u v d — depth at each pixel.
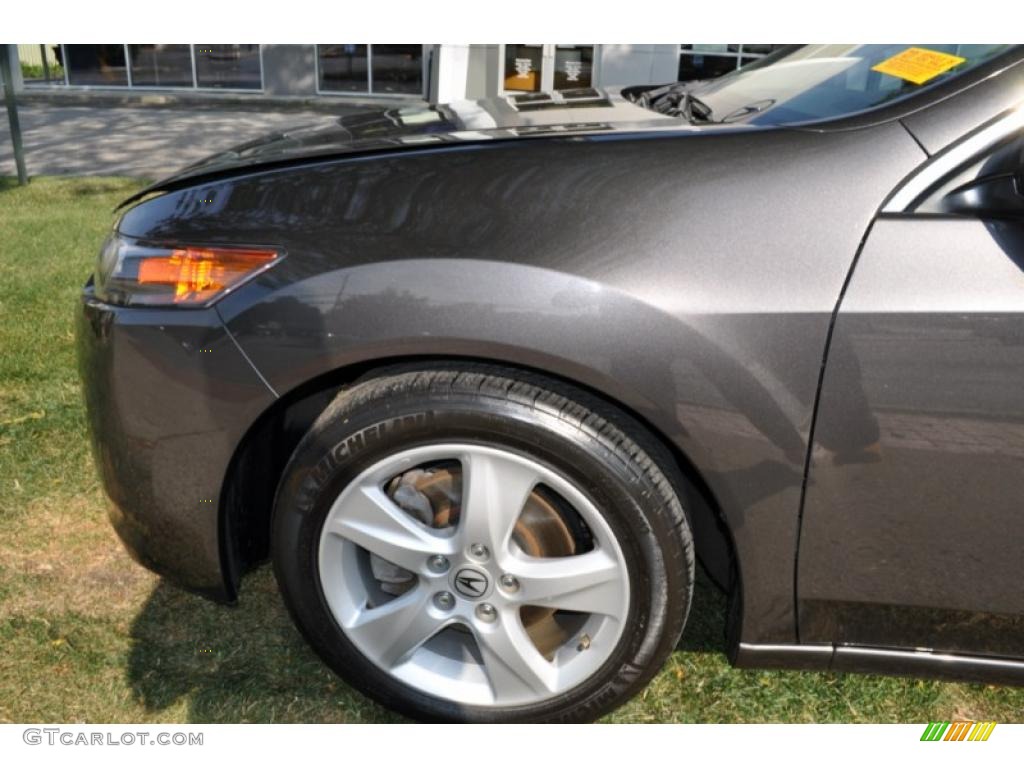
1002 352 1.50
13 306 4.16
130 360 1.76
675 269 1.57
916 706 2.02
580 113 2.11
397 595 1.95
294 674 2.08
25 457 2.88
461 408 1.64
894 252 1.54
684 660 2.14
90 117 12.04
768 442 1.59
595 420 1.64
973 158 1.56
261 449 1.95
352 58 14.11
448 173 1.70
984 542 1.61
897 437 1.56
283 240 1.71
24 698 1.98
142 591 2.31
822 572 1.69
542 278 1.59
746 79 2.32
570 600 1.75
